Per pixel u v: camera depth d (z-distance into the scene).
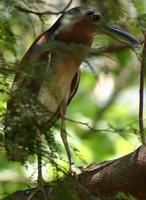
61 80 8.99
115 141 13.55
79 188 5.79
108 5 5.98
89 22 9.23
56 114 5.71
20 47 5.74
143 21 5.48
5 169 12.09
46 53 7.25
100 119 14.89
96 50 5.46
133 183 6.37
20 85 5.21
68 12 7.27
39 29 6.45
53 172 5.58
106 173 6.54
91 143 13.53
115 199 5.75
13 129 5.12
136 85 15.72
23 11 5.65
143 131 6.56
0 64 5.08
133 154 6.41
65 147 8.14
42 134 5.15
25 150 5.10
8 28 5.40
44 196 5.88
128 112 15.56
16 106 5.21
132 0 5.73
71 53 5.59
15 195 7.13
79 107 15.27
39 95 5.58
